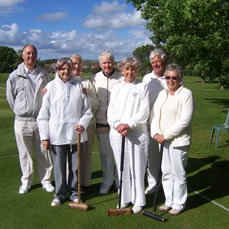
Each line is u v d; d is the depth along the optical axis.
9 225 3.29
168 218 3.42
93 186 4.40
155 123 3.52
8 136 7.48
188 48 9.56
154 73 4.04
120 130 3.37
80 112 3.69
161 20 10.43
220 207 3.69
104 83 4.01
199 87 28.88
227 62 9.92
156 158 4.07
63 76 3.60
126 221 3.35
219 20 8.38
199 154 5.98
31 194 4.10
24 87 4.00
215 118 10.36
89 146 4.09
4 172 4.94
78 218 3.42
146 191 4.13
